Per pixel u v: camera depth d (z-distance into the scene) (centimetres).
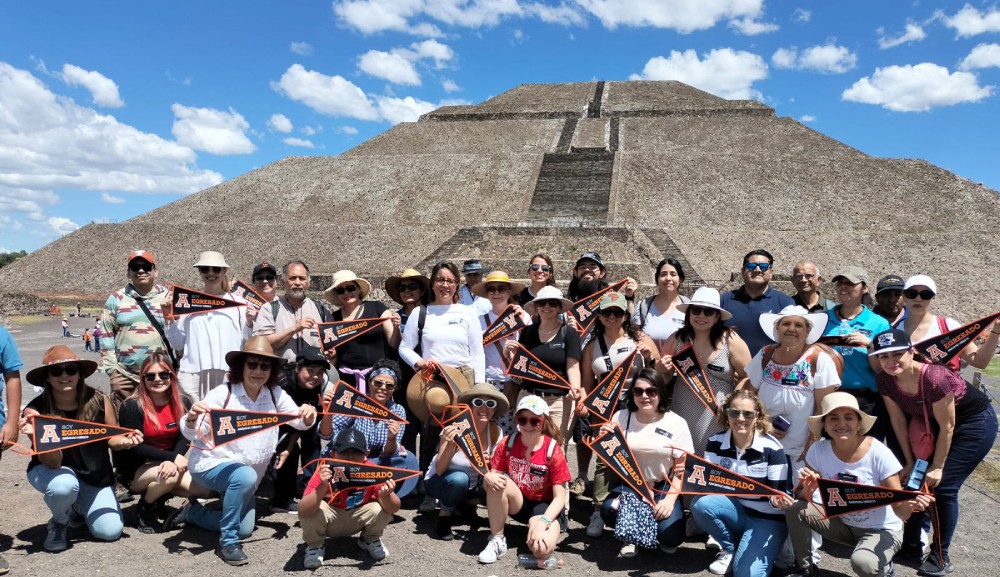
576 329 812
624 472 656
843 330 787
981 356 723
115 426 675
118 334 853
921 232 4988
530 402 663
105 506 685
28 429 640
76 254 5600
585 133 7606
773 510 638
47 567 611
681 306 749
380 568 630
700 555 683
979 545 711
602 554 680
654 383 682
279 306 904
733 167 6212
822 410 609
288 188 6500
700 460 634
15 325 3384
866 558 580
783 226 5216
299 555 657
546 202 5831
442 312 818
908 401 656
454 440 676
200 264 816
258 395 710
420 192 6178
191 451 689
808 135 7212
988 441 648
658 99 8881
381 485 634
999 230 4900
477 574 620
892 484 600
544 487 683
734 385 752
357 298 895
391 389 752
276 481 787
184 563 632
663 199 5725
